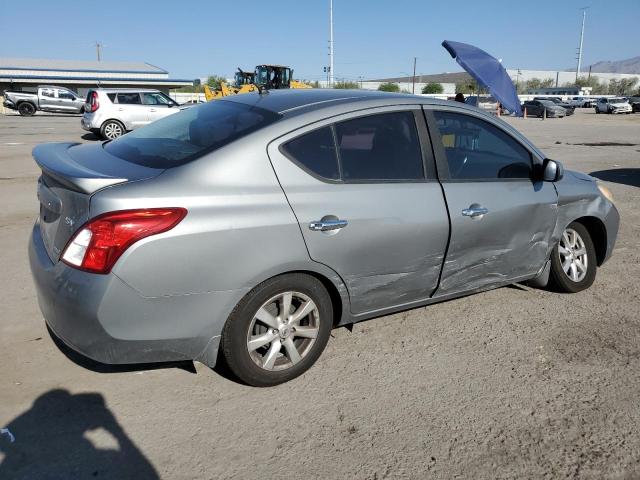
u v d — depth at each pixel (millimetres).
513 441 2814
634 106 49812
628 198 8922
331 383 3271
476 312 4332
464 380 3359
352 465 2607
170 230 2668
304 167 3098
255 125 3123
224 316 2887
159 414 2924
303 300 3186
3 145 14484
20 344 3570
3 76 47969
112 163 3105
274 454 2662
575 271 4668
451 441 2801
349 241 3184
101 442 2697
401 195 3387
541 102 39281
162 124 3746
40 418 2850
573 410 3084
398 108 3529
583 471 2621
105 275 2594
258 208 2887
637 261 5676
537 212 4109
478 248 3803
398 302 3602
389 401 3115
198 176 2828
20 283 4605
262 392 3154
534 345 3818
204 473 2525
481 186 3791
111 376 3254
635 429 2930
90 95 16891
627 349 3789
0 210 7184
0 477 2447
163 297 2703
